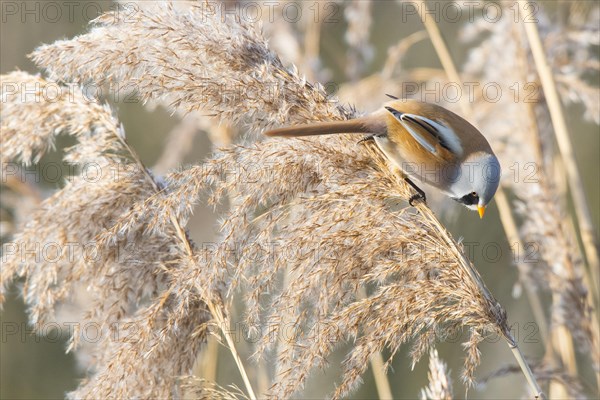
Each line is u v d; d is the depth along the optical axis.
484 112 9.90
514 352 5.91
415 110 7.28
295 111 6.24
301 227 5.79
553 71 9.63
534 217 8.48
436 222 5.95
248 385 6.15
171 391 6.20
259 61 6.26
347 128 6.14
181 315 5.87
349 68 12.15
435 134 7.12
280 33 11.41
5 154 6.39
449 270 5.86
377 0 16.97
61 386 14.16
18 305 14.12
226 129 8.60
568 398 8.74
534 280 8.86
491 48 9.83
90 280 6.39
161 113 15.86
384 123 6.59
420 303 5.77
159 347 6.19
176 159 11.47
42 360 14.20
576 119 16.83
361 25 12.09
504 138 9.47
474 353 5.86
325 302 5.77
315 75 11.19
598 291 8.24
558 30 9.85
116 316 6.36
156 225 5.87
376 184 6.08
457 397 13.99
